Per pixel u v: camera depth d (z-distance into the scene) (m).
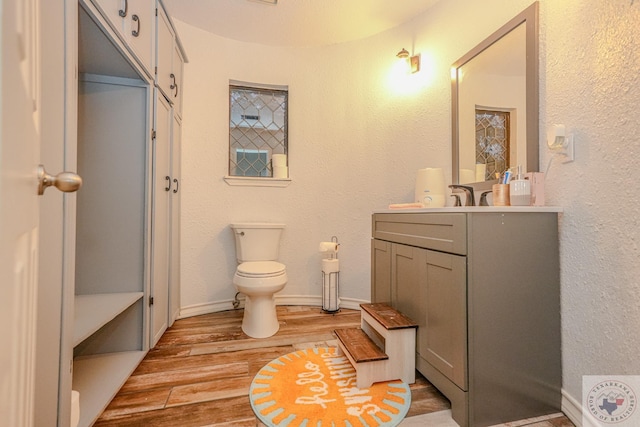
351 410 1.09
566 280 1.10
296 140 2.43
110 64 1.35
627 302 0.89
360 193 2.31
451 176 1.80
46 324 0.78
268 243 2.19
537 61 1.26
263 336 1.78
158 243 1.66
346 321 2.05
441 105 1.88
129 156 1.51
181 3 1.91
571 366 1.07
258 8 1.96
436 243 1.16
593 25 1.00
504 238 1.05
